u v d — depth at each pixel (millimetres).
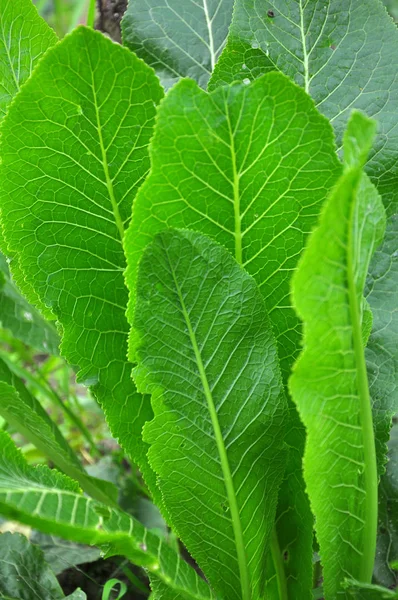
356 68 638
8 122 538
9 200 563
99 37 521
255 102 500
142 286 514
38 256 581
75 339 594
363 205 462
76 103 541
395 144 624
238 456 558
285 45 639
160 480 560
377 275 644
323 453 498
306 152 519
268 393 552
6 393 617
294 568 610
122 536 484
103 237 589
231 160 518
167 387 538
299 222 544
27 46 626
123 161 568
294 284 441
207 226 542
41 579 671
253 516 572
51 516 467
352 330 471
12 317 832
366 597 531
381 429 618
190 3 727
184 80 493
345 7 644
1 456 514
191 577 536
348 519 533
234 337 540
